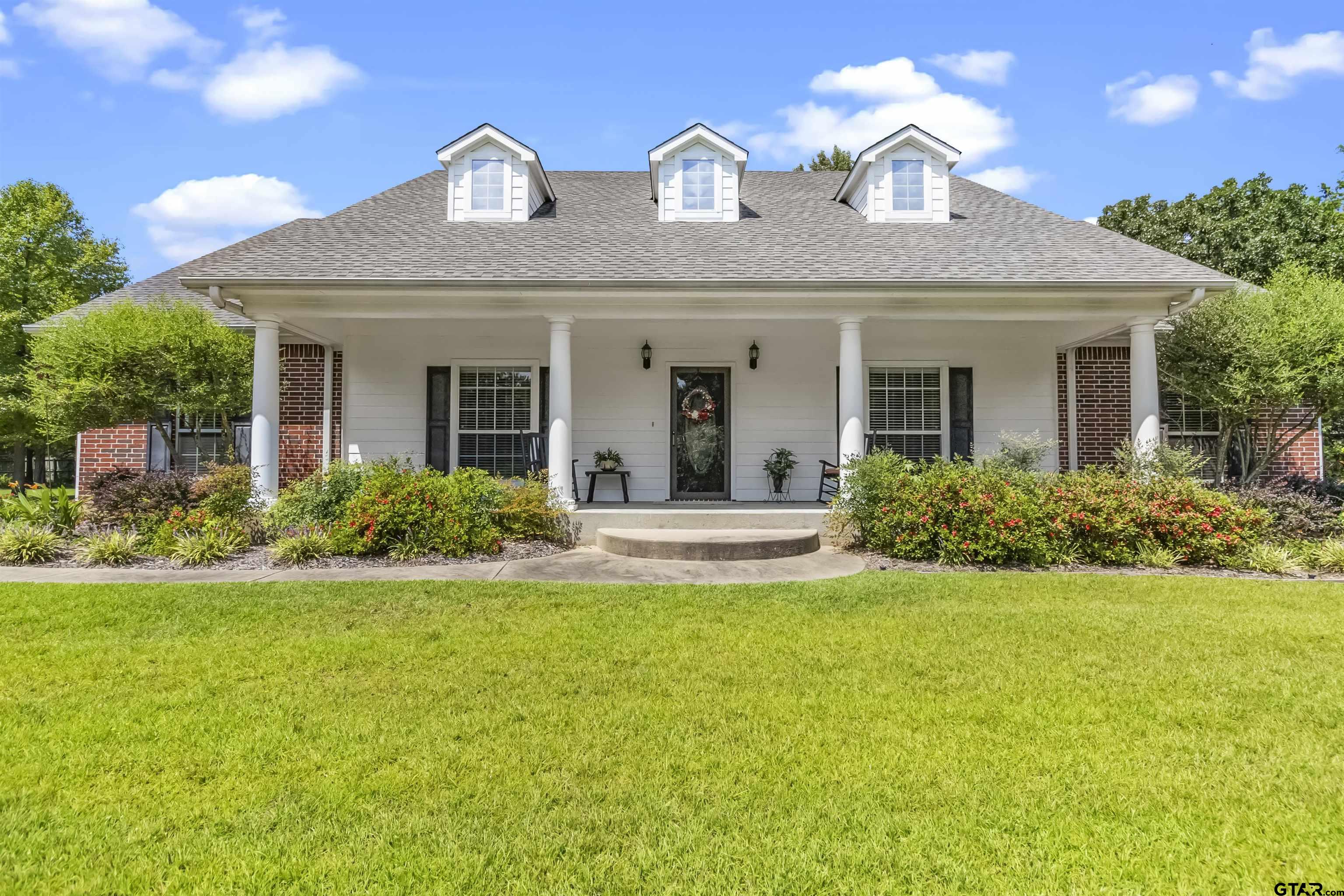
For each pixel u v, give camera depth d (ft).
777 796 9.44
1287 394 30.73
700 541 27.30
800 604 19.98
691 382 40.27
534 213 39.37
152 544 27.48
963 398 40.24
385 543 26.84
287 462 38.34
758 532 29.91
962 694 13.07
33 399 34.06
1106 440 39.88
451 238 34.09
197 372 33.50
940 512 26.84
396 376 39.19
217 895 7.41
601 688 13.33
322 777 9.91
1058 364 40.27
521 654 15.37
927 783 9.78
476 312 30.04
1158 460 29.48
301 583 21.99
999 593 21.42
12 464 98.02
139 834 8.50
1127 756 10.61
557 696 12.95
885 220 38.37
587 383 39.99
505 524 29.12
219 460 39.86
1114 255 32.30
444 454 39.19
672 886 7.61
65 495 31.01
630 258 31.40
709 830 8.66
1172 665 14.67
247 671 14.19
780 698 12.88
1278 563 25.12
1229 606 19.85
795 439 40.27
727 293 29.27
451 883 7.63
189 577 23.20
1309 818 8.93
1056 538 26.37
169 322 32.83
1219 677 13.94
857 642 16.33
